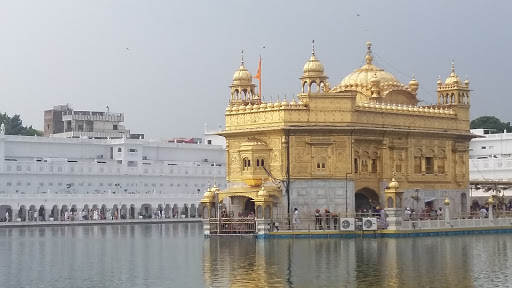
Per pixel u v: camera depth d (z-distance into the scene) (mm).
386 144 68312
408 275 38625
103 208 114500
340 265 42688
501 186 91688
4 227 99562
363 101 74125
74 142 126312
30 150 121812
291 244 55750
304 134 65000
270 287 35125
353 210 65375
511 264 43000
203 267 42844
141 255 50969
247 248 53250
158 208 118812
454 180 74375
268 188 64062
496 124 159875
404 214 66625
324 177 65000
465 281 36469
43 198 108188
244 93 75125
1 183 112812
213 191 66562
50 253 53688
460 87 75188
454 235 64750
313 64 65688
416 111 71062
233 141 68812
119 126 163375
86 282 37938
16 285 37188
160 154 133375
